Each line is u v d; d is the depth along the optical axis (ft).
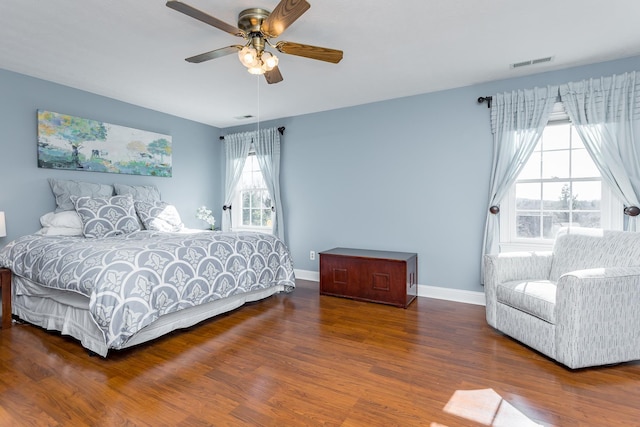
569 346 6.92
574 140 10.62
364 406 5.84
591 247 8.60
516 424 5.33
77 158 12.05
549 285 8.22
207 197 17.17
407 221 13.17
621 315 7.11
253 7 7.01
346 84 11.67
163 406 5.84
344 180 14.51
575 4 6.99
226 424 5.38
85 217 10.78
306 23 7.70
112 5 7.00
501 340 8.69
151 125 14.57
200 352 7.99
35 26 7.84
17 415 5.56
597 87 9.86
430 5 7.00
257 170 17.33
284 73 10.66
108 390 6.32
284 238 16.11
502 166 11.20
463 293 12.16
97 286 7.25
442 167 12.43
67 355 7.78
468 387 6.42
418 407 5.80
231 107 14.33
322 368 7.20
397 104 13.23
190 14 5.99
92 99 12.51
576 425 5.28
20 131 10.80
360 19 7.54
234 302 10.93
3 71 10.40
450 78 11.16
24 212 10.93
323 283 13.10
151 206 12.88
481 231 11.84
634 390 6.28
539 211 11.18
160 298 8.09
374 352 7.98
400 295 11.55
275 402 5.97
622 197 9.55
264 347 8.28
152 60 9.70
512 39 8.51
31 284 9.34
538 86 10.80
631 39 8.53
